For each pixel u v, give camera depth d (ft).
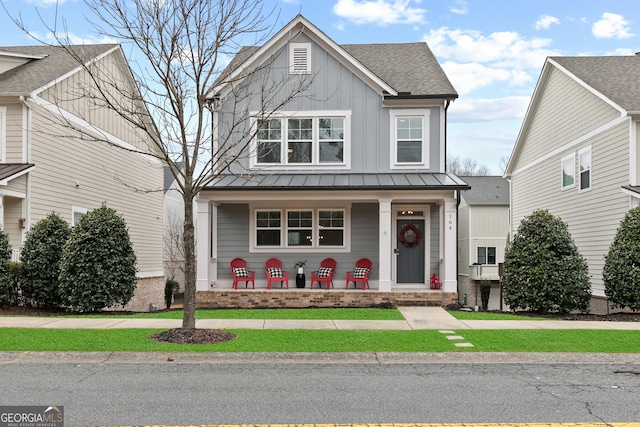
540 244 45.14
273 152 55.47
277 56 53.67
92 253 43.68
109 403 19.76
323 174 55.01
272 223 56.90
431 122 55.47
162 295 81.15
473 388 22.31
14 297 44.06
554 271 43.98
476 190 109.19
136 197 72.69
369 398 20.68
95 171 61.52
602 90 55.01
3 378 23.62
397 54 65.57
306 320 39.34
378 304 49.24
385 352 29.09
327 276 54.29
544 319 41.14
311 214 56.75
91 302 43.32
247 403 19.90
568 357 28.58
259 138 55.26
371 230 56.49
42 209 51.19
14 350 28.37
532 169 77.36
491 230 104.42
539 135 74.59
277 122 55.52
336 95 55.57
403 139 55.57
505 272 47.16
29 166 48.24
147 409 19.07
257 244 56.70
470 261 103.81
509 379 23.98
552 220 46.06
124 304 45.47
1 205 45.70
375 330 35.01
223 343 30.50
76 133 57.11
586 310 45.47
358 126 55.62
